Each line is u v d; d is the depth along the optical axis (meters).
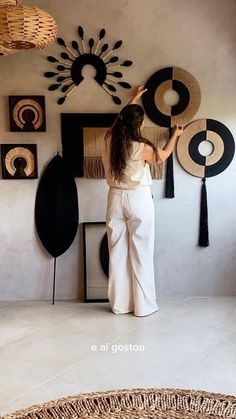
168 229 3.46
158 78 3.27
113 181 2.98
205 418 1.64
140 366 2.33
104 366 2.33
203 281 3.49
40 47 2.61
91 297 3.45
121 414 1.68
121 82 3.28
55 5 3.20
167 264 3.49
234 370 2.27
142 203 2.97
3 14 2.31
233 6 3.22
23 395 2.05
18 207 3.40
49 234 3.42
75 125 3.31
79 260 3.46
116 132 2.89
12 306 3.33
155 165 3.36
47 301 3.46
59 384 2.15
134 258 3.06
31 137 3.33
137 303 3.07
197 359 2.40
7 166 3.34
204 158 3.37
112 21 3.22
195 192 3.42
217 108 3.33
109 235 3.09
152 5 3.22
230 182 3.42
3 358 2.45
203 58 3.28
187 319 3.00
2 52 2.69
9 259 3.45
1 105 3.28
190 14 3.23
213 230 3.46
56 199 3.39
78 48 3.25
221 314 3.09
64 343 2.64
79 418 1.66
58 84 3.27
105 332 2.79
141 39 3.25
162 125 3.32
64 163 3.35
